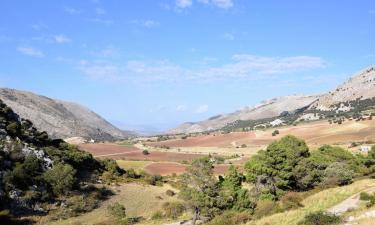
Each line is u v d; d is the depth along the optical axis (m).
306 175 72.12
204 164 60.66
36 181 80.00
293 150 75.50
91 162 107.12
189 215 69.38
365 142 166.38
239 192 60.00
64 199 80.12
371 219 33.03
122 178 105.00
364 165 88.75
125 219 71.06
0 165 77.12
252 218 52.16
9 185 73.81
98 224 67.81
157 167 141.38
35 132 103.25
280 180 69.25
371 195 47.94
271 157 71.25
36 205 74.69
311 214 38.31
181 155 178.50
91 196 85.19
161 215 72.75
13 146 85.25
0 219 64.00
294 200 58.19
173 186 105.81
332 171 73.06
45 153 93.25
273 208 54.12
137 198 90.94
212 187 58.62
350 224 33.41
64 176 83.44
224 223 51.44
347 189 57.62
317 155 86.94
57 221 71.75
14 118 102.31
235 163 142.88
